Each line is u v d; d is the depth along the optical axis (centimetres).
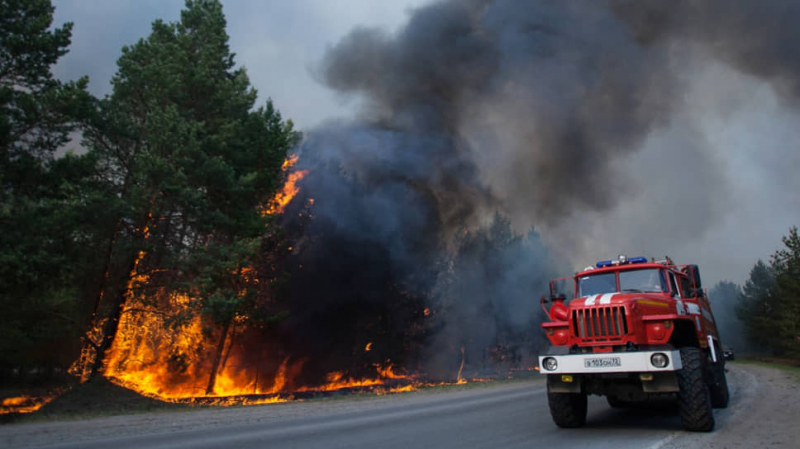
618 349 655
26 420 996
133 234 1603
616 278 826
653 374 631
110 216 1502
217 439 683
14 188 1373
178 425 850
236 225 1752
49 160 1446
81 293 1709
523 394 1376
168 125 1558
